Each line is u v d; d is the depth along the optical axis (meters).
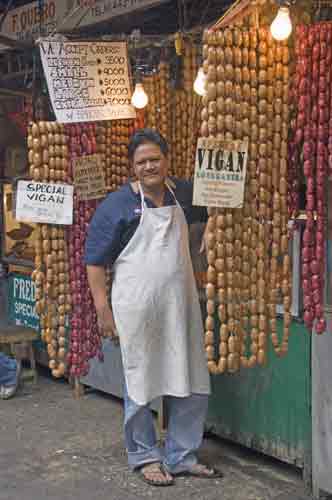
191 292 3.43
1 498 3.44
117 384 4.70
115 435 4.26
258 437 3.69
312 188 2.78
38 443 4.16
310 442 3.41
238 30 2.74
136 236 3.28
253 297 2.92
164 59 3.89
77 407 4.81
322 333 3.04
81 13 4.60
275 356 3.53
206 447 4.02
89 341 3.64
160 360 3.41
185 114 3.91
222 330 2.90
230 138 2.77
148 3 4.14
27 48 4.10
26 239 5.73
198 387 3.47
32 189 3.41
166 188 3.38
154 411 4.53
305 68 2.73
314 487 3.36
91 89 3.50
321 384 3.28
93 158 3.57
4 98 5.47
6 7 5.20
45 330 3.53
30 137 3.40
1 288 5.93
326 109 2.73
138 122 3.84
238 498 3.39
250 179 2.84
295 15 2.85
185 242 3.38
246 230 2.88
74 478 3.66
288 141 2.90
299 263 3.33
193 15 4.62
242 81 2.76
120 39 3.63
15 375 5.02
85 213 3.57
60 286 3.53
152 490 3.50
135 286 3.30
